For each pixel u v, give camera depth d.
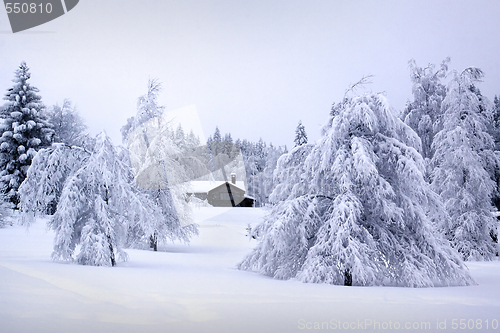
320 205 11.57
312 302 6.15
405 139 11.54
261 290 7.32
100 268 9.74
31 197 11.43
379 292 7.80
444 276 10.43
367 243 10.26
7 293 5.32
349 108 11.13
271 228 10.98
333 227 10.24
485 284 10.32
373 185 10.59
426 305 6.21
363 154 10.27
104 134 11.74
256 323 4.57
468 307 6.14
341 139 11.16
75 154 12.04
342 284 9.91
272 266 11.54
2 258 10.55
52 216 11.38
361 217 11.06
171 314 4.80
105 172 11.50
